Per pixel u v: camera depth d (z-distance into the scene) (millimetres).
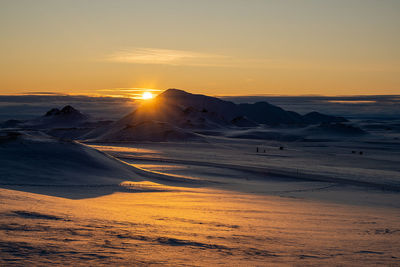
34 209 15000
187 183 56250
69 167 55344
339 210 30062
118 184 47250
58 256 8008
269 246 11594
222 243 11531
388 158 132875
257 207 28578
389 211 32594
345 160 118688
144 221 15562
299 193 49219
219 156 112562
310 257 10070
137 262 8109
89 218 14391
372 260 10031
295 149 170875
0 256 7621
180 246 10484
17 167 51250
